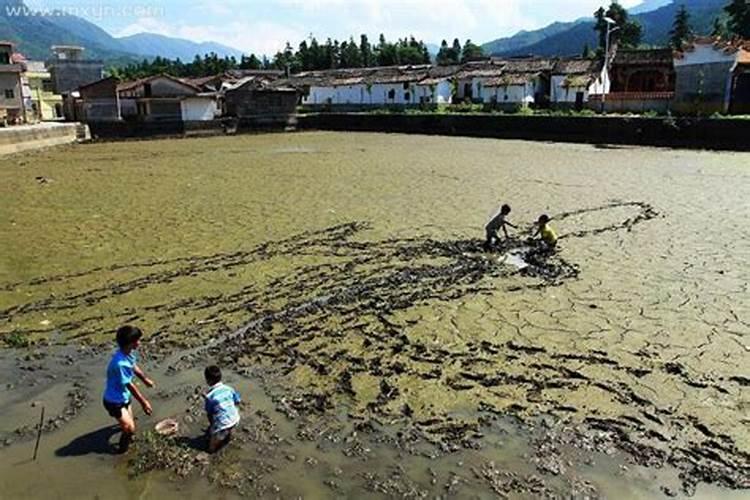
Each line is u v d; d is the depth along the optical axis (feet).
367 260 50.49
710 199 73.87
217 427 24.93
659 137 141.08
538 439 25.44
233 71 344.08
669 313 38.01
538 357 32.42
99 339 36.09
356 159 123.13
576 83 197.26
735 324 36.22
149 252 53.78
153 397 29.14
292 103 223.71
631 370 30.81
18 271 48.96
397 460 24.25
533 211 68.49
